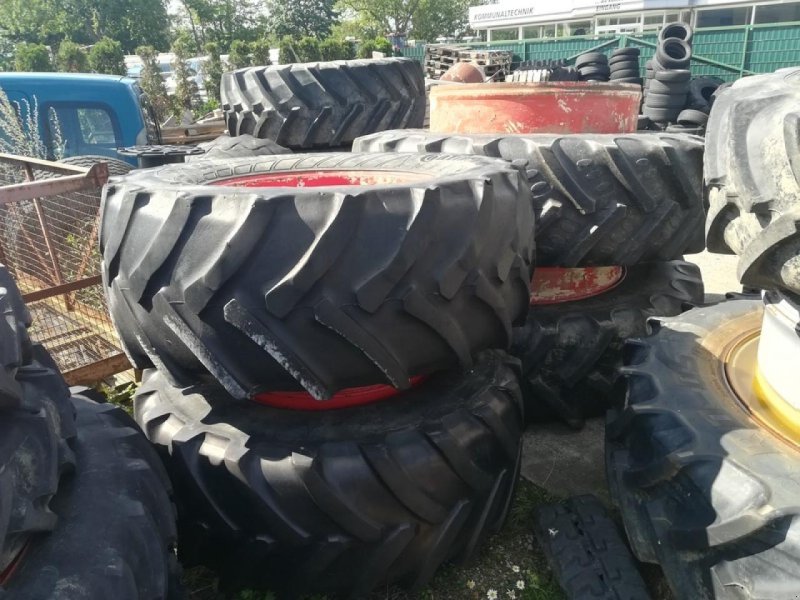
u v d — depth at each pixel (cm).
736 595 140
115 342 315
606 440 200
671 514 159
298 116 439
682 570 156
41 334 326
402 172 238
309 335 148
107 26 4447
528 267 192
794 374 159
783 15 2177
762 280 151
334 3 4859
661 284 303
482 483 186
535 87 299
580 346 269
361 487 167
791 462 146
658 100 827
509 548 214
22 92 656
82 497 146
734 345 206
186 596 164
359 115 446
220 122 931
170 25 4931
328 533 169
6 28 4344
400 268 150
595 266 262
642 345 214
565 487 245
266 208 146
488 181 169
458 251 159
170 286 155
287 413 187
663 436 169
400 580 188
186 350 159
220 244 148
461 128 320
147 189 169
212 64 2289
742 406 174
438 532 181
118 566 132
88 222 324
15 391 130
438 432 177
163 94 1966
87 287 312
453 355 169
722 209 157
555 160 244
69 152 682
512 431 198
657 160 245
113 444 166
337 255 146
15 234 348
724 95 173
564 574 185
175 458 181
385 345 154
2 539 114
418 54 2170
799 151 128
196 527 183
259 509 169
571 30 2733
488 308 172
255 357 151
